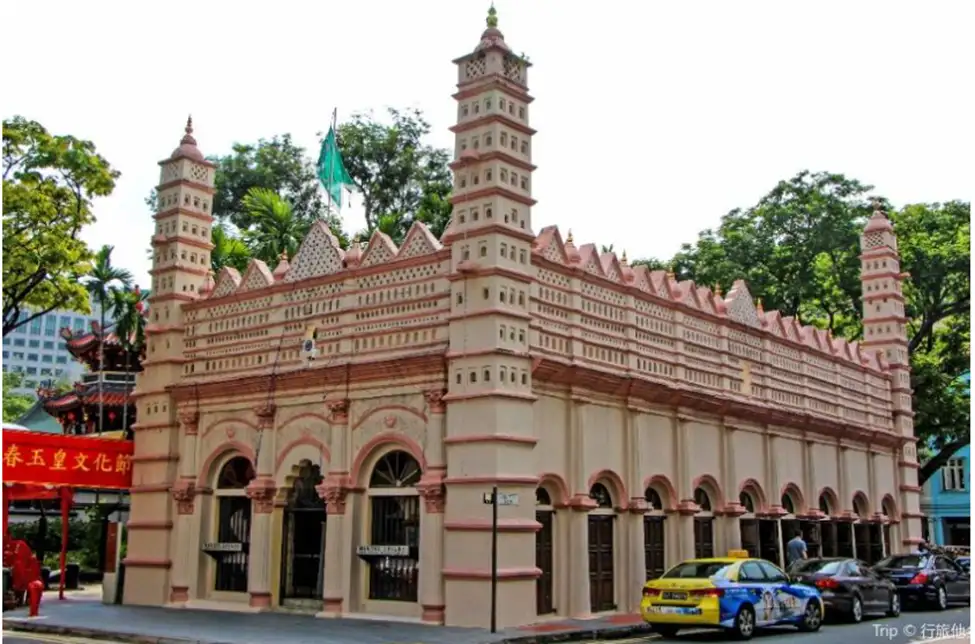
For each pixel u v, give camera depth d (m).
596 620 19.64
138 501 24.34
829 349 31.25
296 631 17.48
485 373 18.58
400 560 19.88
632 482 21.81
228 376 23.20
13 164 27.56
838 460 30.75
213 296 24.09
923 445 41.88
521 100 20.28
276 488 21.78
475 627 17.84
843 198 43.38
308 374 21.30
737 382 26.09
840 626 20.38
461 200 19.77
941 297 39.84
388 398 20.22
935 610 24.56
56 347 97.31
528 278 19.53
